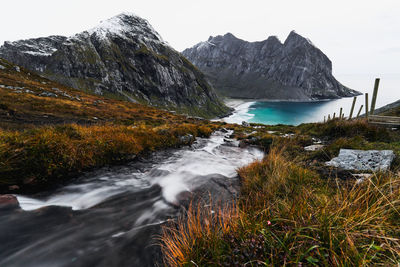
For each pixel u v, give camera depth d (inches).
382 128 334.6
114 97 5787.4
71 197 181.8
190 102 7805.1
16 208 151.3
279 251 70.9
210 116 7391.7
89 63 6210.6
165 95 7224.4
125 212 160.2
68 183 206.4
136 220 148.1
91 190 198.7
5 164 180.4
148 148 343.0
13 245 116.6
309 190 129.1
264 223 90.7
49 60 6294.3
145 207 168.9
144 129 403.5
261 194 144.0
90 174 231.5
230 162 319.9
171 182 226.5
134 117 1167.0
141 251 114.6
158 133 403.9
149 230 134.9
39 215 148.3
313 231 78.4
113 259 109.3
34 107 799.1
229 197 179.3
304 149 306.0
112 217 152.3
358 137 278.8
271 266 64.3
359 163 180.9
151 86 7007.9
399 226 75.6
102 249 116.6
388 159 169.0
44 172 199.2
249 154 383.9
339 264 64.6
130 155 291.4
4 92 949.8
